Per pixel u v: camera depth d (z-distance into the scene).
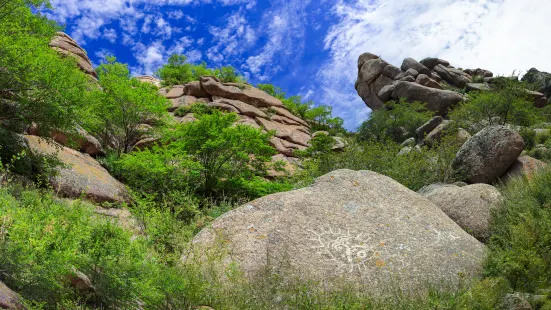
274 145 22.44
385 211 8.24
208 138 13.96
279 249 7.15
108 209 9.09
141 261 4.32
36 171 9.12
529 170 11.84
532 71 41.97
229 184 13.84
